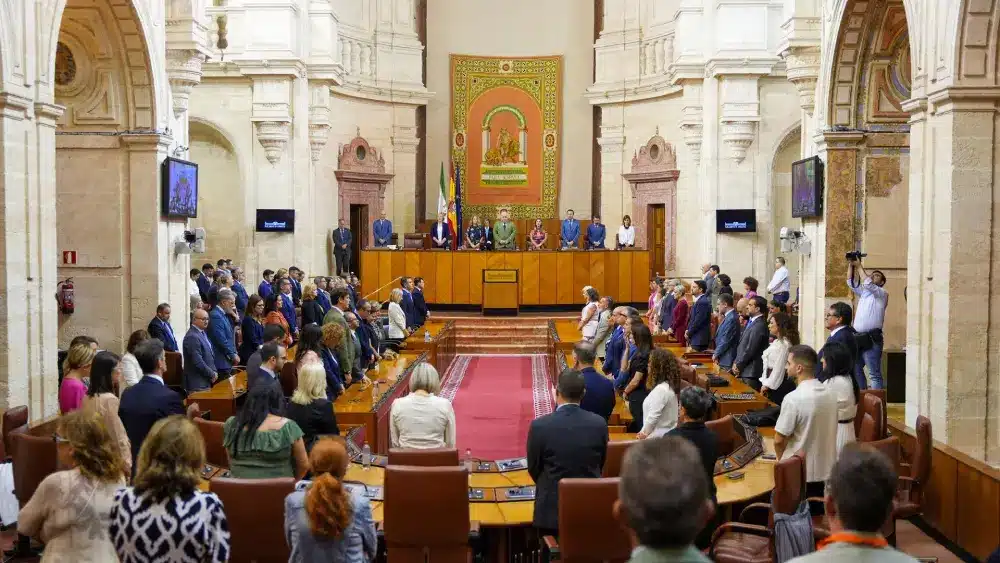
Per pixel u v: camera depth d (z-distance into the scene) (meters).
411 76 24.31
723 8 19.25
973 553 6.88
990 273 8.61
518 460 7.23
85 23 12.02
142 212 12.77
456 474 5.36
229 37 19.83
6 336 9.04
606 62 24.23
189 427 3.90
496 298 20.44
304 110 20.53
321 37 20.67
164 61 13.02
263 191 20.30
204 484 6.52
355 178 22.75
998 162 8.55
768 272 19.86
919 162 9.31
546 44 25.77
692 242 21.55
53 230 9.84
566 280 21.06
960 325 8.64
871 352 11.38
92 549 4.28
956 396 8.68
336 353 10.67
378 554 5.82
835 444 6.24
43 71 9.59
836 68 12.15
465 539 5.43
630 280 21.11
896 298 12.52
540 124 25.70
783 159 19.92
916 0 9.27
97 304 12.85
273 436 5.61
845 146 12.37
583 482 5.04
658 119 22.92
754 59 19.16
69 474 4.31
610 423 9.13
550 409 13.41
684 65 19.98
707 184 19.95
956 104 8.52
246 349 12.20
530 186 25.80
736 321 11.68
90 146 12.67
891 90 12.21
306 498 4.37
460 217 23.64
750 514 6.29
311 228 20.94
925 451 6.54
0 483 6.72
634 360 8.94
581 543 5.05
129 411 6.46
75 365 7.39
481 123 25.80
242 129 20.19
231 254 20.66
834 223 12.48
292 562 4.46
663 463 2.62
